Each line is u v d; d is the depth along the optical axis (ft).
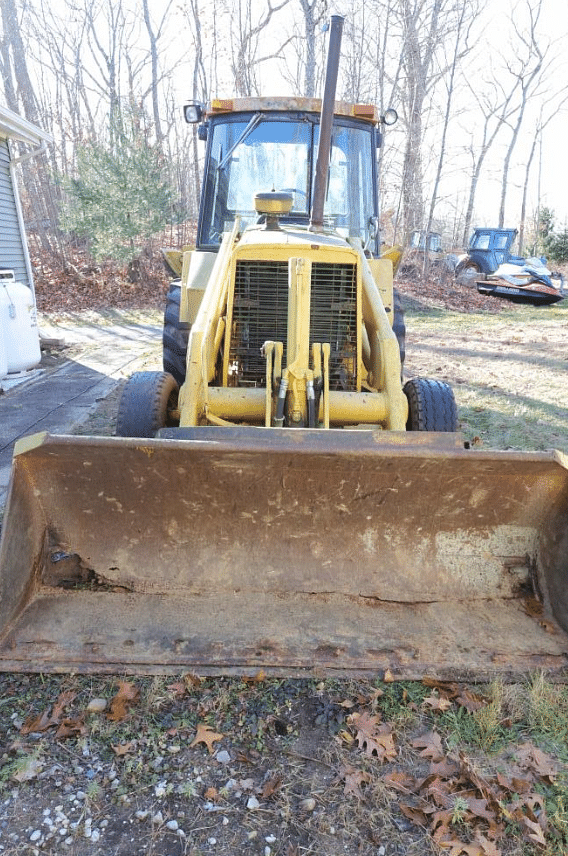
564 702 9.22
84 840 7.37
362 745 8.63
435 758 8.43
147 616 10.30
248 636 10.02
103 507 10.63
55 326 46.70
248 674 9.52
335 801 7.88
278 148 18.04
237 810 7.75
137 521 10.75
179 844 7.33
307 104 17.79
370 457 9.52
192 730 8.86
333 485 10.36
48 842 7.34
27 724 8.79
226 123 18.38
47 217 76.84
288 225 16.67
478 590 10.89
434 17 73.15
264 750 8.57
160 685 9.29
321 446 9.50
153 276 62.90
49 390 27.68
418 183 74.79
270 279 13.33
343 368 13.44
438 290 66.54
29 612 10.12
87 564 10.82
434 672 9.57
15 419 23.12
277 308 13.37
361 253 13.78
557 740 8.80
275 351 12.19
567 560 10.29
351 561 10.94
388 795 7.93
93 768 8.28
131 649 9.74
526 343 41.24
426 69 74.08
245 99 17.88
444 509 10.71
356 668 9.60
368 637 10.09
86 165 57.57
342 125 18.30
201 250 18.42
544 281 64.54
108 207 56.95
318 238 13.96
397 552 11.00
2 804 7.77
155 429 13.48
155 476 10.16
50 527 10.75
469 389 27.91
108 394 26.91
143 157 57.82
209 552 10.87
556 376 30.86
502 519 10.87
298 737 8.78
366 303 13.71
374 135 18.88
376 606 10.64
